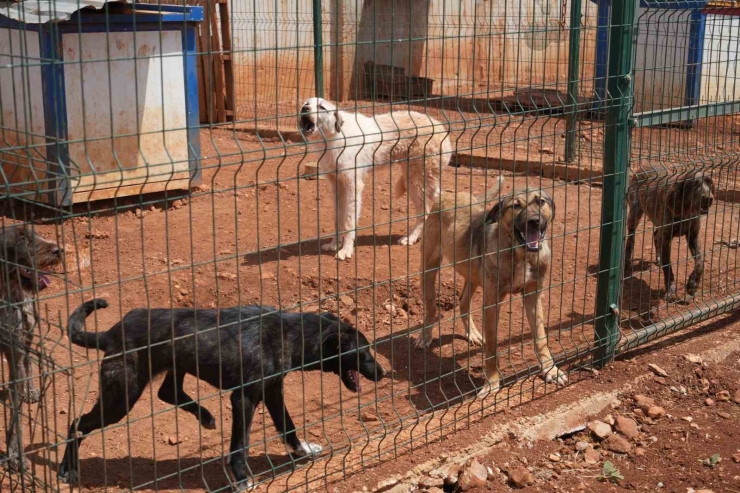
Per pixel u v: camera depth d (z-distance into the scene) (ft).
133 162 32.17
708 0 23.77
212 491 14.56
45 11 26.18
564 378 19.36
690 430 18.04
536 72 59.16
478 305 24.09
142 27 31.35
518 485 15.90
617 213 19.16
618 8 18.15
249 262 27.14
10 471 13.89
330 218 32.58
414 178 29.66
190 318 14.46
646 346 21.42
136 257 27.12
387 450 16.15
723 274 26.48
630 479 16.43
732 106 21.43
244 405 14.47
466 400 18.42
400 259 27.91
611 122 18.66
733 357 21.44
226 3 48.62
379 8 54.95
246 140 45.37
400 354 21.22
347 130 27.81
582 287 25.23
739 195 33.47
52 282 24.40
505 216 18.40
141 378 14.34
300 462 15.85
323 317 15.39
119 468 15.47
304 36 52.65
